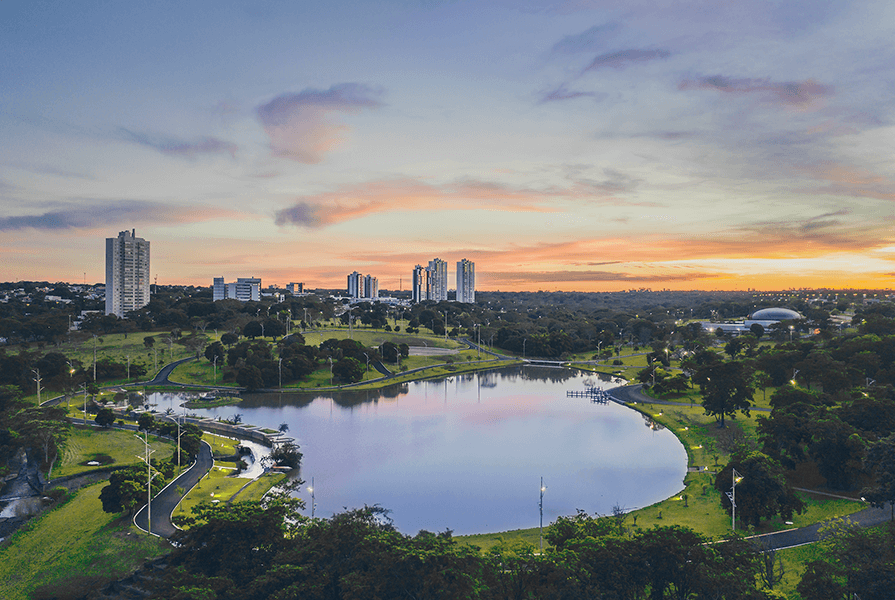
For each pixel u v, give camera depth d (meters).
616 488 130.88
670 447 166.62
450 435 182.50
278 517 72.56
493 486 132.25
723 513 105.06
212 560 68.56
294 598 57.47
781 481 96.12
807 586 61.97
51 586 78.62
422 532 73.69
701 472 134.25
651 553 62.75
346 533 66.94
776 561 81.38
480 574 60.12
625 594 60.53
